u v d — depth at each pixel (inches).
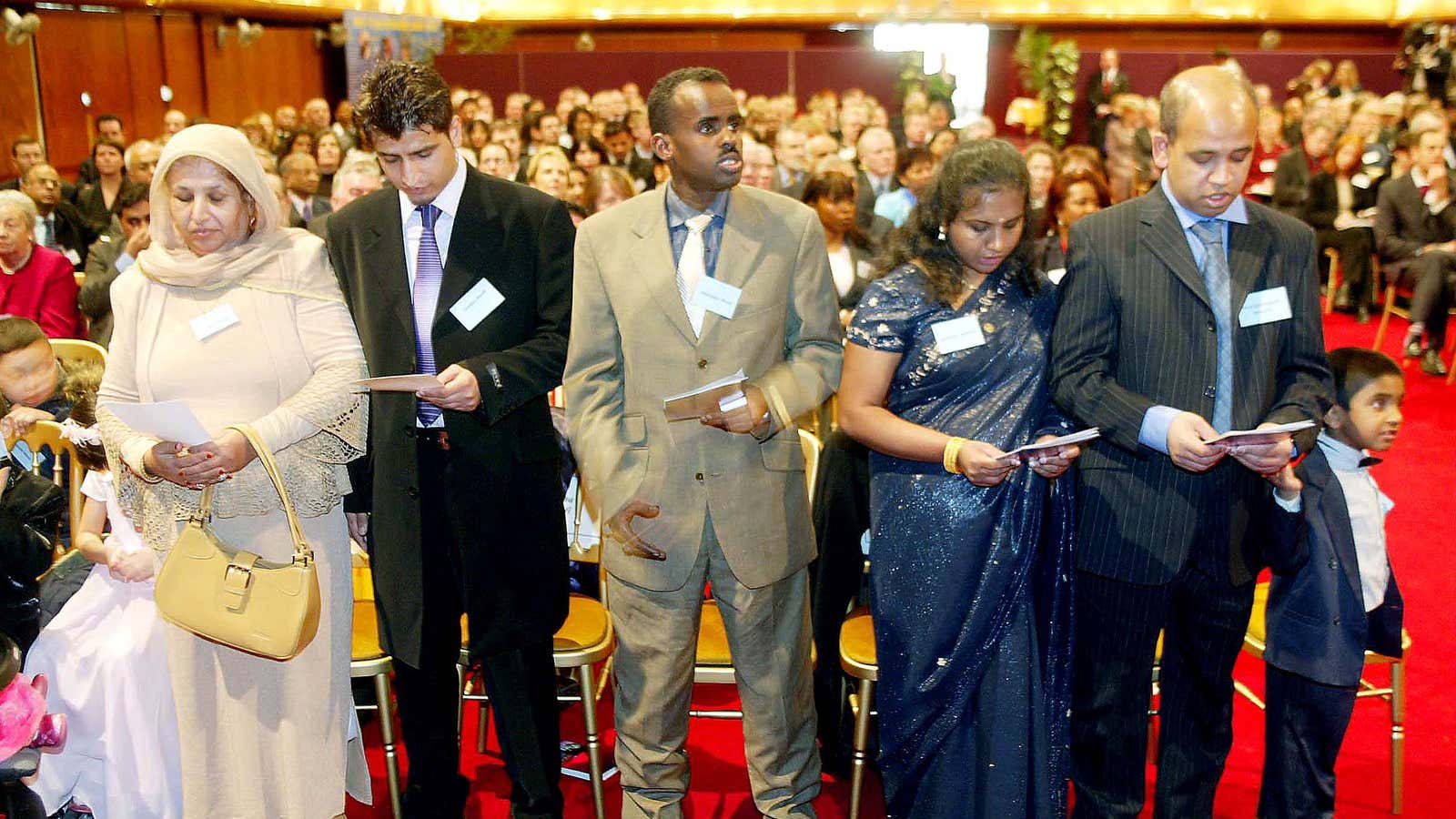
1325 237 364.5
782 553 97.9
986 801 97.3
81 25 460.8
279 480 90.0
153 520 97.2
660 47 700.7
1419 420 259.8
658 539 96.7
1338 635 99.5
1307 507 99.7
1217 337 88.7
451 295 97.0
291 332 96.0
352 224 99.9
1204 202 84.8
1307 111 479.2
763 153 246.1
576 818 116.0
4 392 122.3
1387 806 114.7
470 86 591.8
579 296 97.1
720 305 93.4
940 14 672.4
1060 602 95.0
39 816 87.9
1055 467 86.3
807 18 684.1
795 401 92.7
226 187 92.6
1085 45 678.5
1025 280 92.7
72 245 274.1
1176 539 90.6
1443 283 292.8
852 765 113.9
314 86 615.8
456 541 99.4
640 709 101.9
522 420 100.3
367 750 128.9
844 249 191.0
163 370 94.4
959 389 92.7
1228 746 99.7
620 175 190.5
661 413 95.7
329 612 99.3
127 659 102.2
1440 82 564.7
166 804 102.9
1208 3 664.4
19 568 103.0
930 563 94.3
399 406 97.6
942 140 288.8
